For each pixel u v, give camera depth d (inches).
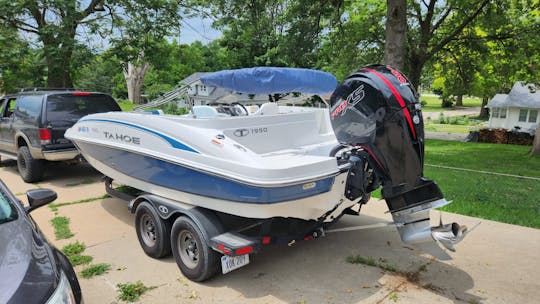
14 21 470.6
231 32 1048.8
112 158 211.9
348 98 171.5
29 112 314.0
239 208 149.5
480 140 1001.5
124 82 1866.4
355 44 805.9
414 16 799.7
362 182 164.2
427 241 161.0
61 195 290.0
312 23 618.5
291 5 633.0
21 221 123.0
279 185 137.1
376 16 813.9
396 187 164.7
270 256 190.4
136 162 193.5
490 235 216.8
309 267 178.1
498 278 168.2
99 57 518.0
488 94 1184.8
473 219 243.6
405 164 161.8
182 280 165.8
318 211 158.6
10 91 539.5
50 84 504.4
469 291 157.4
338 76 804.6
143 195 187.8
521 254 192.2
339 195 160.1
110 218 241.1
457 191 321.1
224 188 150.7
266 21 676.1
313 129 205.2
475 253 193.6
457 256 189.9
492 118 1429.6
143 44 515.5
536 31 676.1
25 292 93.8
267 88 202.2
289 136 192.7
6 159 441.7
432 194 161.2
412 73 821.2
